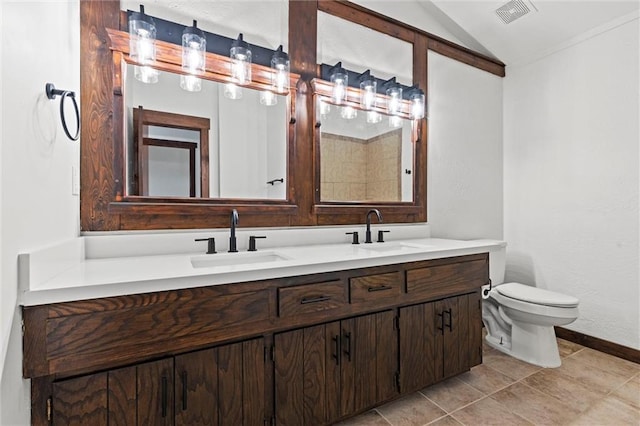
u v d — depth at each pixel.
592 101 2.26
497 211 2.79
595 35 2.23
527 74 2.65
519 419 1.48
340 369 1.34
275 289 1.18
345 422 1.46
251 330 1.13
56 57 1.07
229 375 1.10
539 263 2.58
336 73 1.96
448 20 2.51
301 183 1.88
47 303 0.83
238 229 1.68
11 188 0.74
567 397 1.66
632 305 2.06
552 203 2.49
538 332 2.03
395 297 1.49
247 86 1.73
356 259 1.36
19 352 0.79
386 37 2.23
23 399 0.81
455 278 1.71
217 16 1.67
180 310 1.00
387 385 1.48
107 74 1.40
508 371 1.92
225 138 1.68
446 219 2.48
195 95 1.61
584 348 2.25
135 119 1.48
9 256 0.74
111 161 1.40
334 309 1.32
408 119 2.29
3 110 0.71
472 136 2.64
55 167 1.04
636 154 2.05
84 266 1.16
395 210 2.21
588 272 2.28
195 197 1.61
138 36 1.42
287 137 1.83
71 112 1.21
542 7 2.20
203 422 1.06
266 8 1.80
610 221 2.17
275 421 1.19
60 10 1.11
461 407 1.57
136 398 0.96
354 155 2.07
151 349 0.96
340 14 2.05
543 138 2.55
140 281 0.94
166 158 1.55
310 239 1.87
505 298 2.10
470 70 2.63
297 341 1.24
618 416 1.50
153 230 1.49
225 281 1.07
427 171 2.38
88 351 0.88
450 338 1.70
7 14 0.73
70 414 0.88
